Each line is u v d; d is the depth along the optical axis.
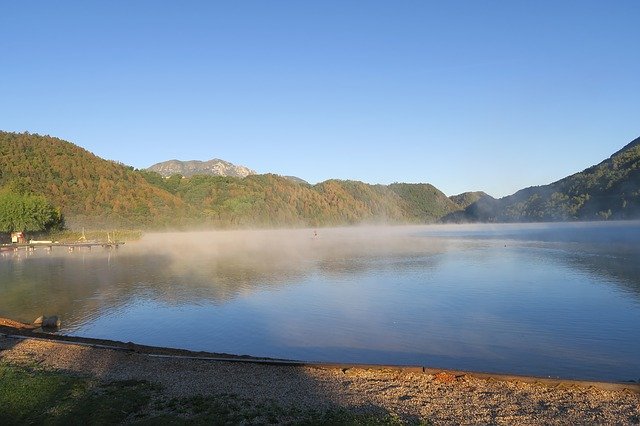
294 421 10.96
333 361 19.25
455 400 12.53
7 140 148.88
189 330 24.48
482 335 22.75
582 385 13.59
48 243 87.00
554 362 18.61
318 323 25.70
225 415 11.34
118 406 11.80
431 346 21.11
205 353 18.12
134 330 24.56
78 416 11.14
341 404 12.24
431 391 13.23
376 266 53.12
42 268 54.19
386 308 29.48
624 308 28.28
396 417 11.26
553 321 25.27
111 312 29.06
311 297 33.66
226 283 40.81
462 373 14.84
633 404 12.16
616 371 17.47
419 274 45.69
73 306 31.05
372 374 14.76
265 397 12.71
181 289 37.66
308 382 14.05
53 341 19.09
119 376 14.52
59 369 15.20
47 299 33.69
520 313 27.42
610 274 43.19
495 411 11.79
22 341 19.11
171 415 11.28
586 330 23.34
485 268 49.81
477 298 32.53
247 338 22.86
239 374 14.80
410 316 27.11
